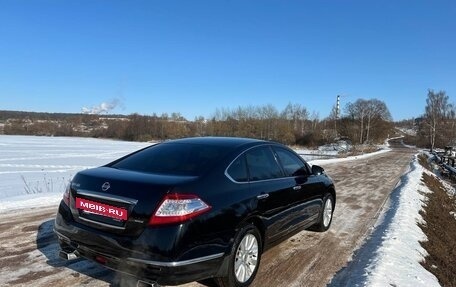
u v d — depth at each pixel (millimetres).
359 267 5457
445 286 5562
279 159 5504
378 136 86500
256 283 4684
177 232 3555
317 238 6746
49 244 5559
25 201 8414
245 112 84812
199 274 3719
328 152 53688
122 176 4000
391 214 9156
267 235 4758
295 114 89875
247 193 4418
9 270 4590
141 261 3525
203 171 4168
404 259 5961
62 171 20750
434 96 93812
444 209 12867
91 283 4297
